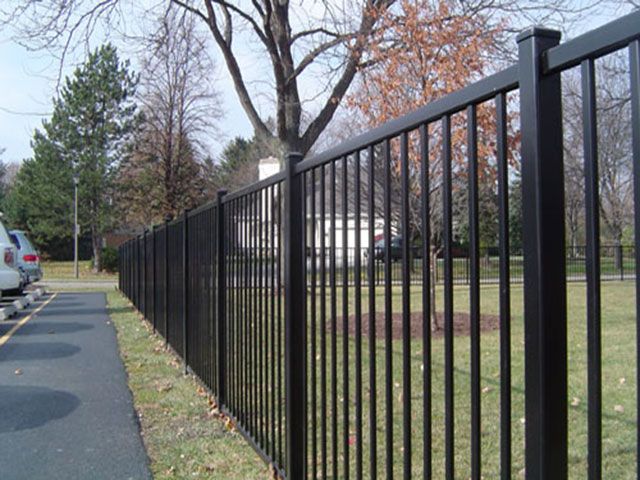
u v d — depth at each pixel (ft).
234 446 13.64
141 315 40.09
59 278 101.04
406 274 7.11
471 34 27.43
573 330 26.55
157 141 104.12
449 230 6.24
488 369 19.45
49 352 26.00
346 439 9.16
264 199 12.72
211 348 17.58
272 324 11.96
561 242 4.86
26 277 54.54
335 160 9.29
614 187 35.45
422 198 6.70
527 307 4.92
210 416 16.06
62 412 16.40
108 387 19.34
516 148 17.42
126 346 27.55
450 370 6.19
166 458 12.85
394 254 18.13
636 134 4.11
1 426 15.16
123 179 113.50
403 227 7.14
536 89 4.89
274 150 41.93
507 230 5.38
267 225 12.47
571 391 16.43
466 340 24.25
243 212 14.38
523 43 5.04
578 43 4.55
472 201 5.84
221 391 16.29
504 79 5.33
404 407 7.08
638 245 4.12
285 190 11.19
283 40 40.63
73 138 114.42
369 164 8.04
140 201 111.04
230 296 15.51
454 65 25.72
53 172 115.24
